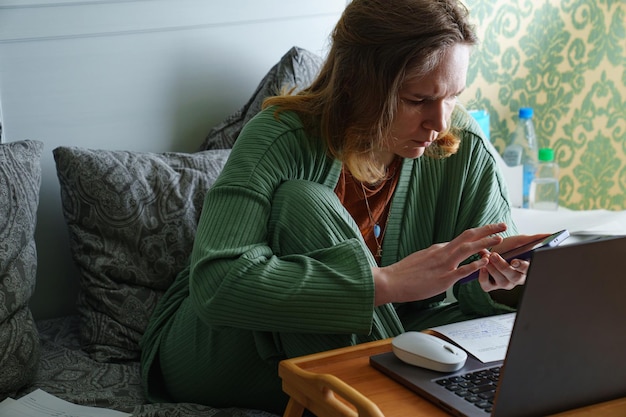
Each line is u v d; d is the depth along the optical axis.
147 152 1.92
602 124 2.72
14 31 1.82
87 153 1.74
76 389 1.49
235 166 1.31
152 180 1.76
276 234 1.25
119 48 1.93
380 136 1.25
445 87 1.22
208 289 1.19
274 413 1.41
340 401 0.95
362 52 1.24
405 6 1.21
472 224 1.47
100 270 1.69
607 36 2.67
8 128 1.85
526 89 2.63
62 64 1.88
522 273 1.17
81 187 1.71
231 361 1.33
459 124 1.47
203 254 1.21
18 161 1.62
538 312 0.79
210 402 1.41
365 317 1.12
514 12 2.55
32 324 1.53
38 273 1.89
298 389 0.98
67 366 1.59
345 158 1.32
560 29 2.63
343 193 1.43
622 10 2.66
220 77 2.06
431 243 1.49
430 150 1.44
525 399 0.84
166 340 1.47
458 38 1.21
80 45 1.89
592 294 0.82
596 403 0.90
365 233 1.46
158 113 2.00
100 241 1.71
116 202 1.71
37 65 1.85
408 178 1.45
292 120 1.35
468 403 0.90
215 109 2.07
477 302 1.41
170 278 1.74
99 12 1.90
